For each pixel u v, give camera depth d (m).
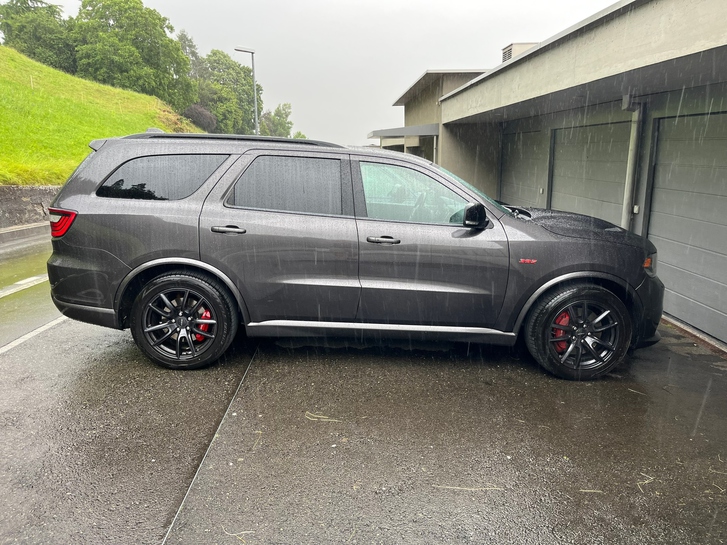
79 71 43.88
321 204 3.82
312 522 2.34
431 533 2.28
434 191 3.85
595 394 3.69
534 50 6.68
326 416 3.29
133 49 43.59
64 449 2.87
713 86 5.05
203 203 3.79
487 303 3.84
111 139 3.93
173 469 2.71
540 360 3.92
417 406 3.45
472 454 2.90
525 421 3.28
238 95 87.44
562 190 9.27
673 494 2.58
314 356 4.27
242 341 4.57
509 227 3.81
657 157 6.14
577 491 2.59
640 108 6.25
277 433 3.08
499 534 2.28
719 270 4.96
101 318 3.87
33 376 3.81
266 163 3.86
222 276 3.77
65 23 52.34
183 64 49.09
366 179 3.85
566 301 3.80
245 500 2.48
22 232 11.14
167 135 3.94
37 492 2.50
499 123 13.87
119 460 2.78
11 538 2.19
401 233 3.76
